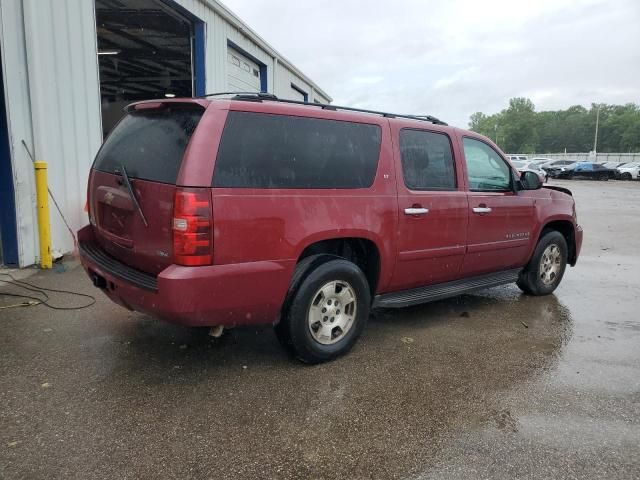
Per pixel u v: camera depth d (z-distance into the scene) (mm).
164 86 18375
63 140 6621
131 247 3549
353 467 2656
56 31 6395
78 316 4656
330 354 3861
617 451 2854
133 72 16266
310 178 3635
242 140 3312
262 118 3436
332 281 3768
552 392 3541
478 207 4883
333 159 3789
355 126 3977
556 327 4949
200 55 10578
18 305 4879
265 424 3018
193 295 3090
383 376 3709
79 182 6949
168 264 3211
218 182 3164
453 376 3752
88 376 3529
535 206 5598
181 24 10602
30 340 4098
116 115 19141
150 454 2693
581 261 8461
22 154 5969
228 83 12250
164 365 3748
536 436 2982
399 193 4180
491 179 5180
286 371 3723
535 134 143125
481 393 3494
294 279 3619
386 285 4262
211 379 3555
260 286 3359
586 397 3480
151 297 3178
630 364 4070
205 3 10422
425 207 4359
